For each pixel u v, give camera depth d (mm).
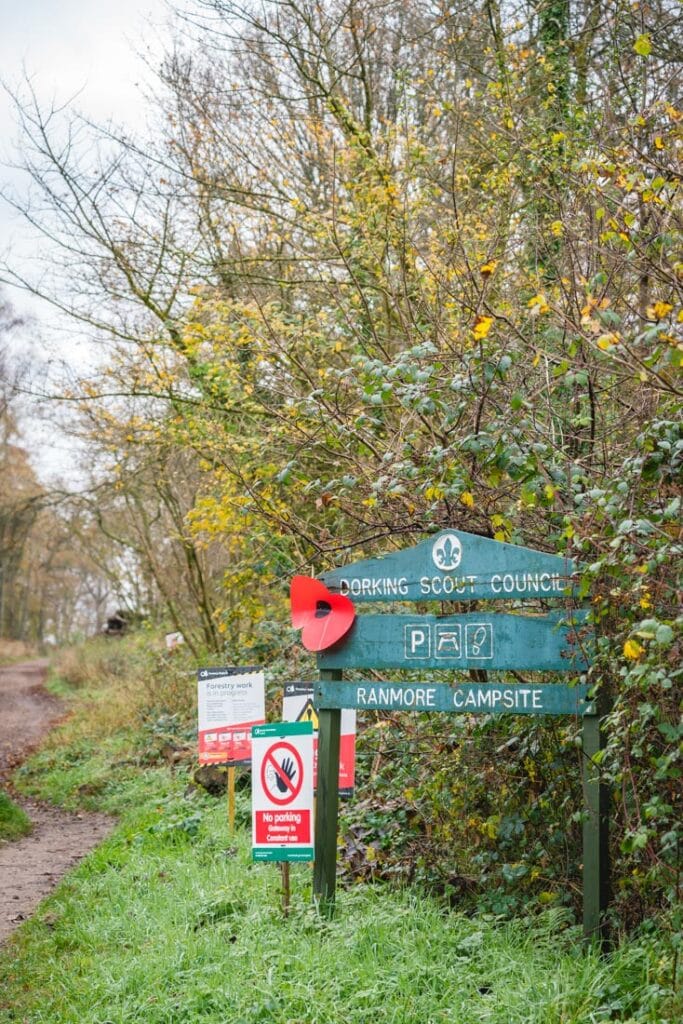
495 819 7145
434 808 7699
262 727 6973
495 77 10609
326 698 7152
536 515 7430
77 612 87812
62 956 7074
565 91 10859
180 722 17094
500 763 7426
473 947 5930
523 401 6973
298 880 7820
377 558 7090
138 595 28516
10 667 49281
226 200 13062
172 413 14023
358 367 7773
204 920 7066
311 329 11891
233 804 9758
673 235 5750
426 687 6824
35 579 68688
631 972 5281
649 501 6078
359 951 5961
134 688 21203
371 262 11180
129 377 14000
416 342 9359
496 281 9258
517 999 5086
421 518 7770
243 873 8055
